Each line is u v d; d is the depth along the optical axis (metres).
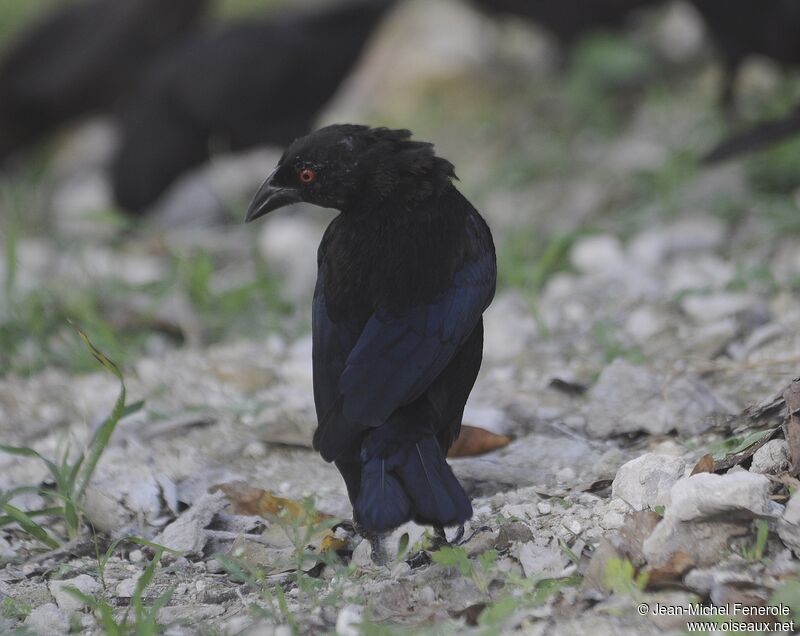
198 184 18.92
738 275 9.92
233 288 11.82
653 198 13.52
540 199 15.04
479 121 17.89
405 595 5.70
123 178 17.94
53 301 11.45
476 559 5.98
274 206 6.73
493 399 8.58
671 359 8.82
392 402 5.86
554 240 11.64
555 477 7.20
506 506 6.58
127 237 16.50
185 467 7.90
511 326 10.14
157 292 11.41
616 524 6.10
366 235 6.44
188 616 5.86
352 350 6.12
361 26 17.59
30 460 8.20
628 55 16.83
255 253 12.69
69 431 8.61
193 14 20.38
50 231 17.19
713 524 5.62
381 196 6.55
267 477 7.72
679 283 10.48
